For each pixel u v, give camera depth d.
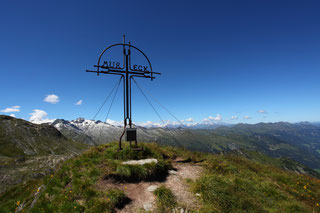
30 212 6.27
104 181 8.02
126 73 11.48
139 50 11.95
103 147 12.49
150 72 12.33
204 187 7.42
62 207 6.05
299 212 6.93
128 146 11.67
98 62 10.66
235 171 10.77
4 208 8.53
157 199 6.82
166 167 10.09
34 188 10.03
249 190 7.89
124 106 11.51
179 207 6.32
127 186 8.02
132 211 6.14
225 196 6.75
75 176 8.07
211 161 12.09
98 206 6.01
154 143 14.41
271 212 6.54
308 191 9.75
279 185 10.12
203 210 6.14
